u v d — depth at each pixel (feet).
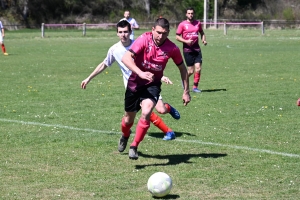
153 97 32.30
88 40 192.65
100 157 34.88
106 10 318.45
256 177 30.30
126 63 31.24
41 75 85.30
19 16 295.48
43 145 38.09
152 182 26.66
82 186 28.76
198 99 60.34
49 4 306.35
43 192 27.73
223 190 28.04
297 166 32.55
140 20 316.81
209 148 37.22
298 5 335.67
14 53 132.46
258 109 53.21
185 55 66.85
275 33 230.89
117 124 45.88
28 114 50.55
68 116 49.55
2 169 31.96
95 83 75.46
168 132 39.75
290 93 64.39
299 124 45.65
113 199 26.63
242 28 278.26
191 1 336.29
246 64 102.17
